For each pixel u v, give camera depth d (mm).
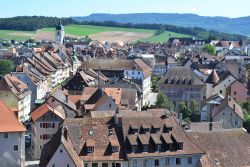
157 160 113000
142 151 112562
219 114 170250
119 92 186000
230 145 122250
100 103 158875
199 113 197000
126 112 127688
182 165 115125
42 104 156625
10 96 186875
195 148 116375
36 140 141250
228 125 169750
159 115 124250
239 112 171875
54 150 103188
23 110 196625
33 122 144625
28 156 145000
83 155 109250
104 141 112188
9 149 116688
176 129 118500
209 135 123125
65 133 106688
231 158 119375
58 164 102500
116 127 115438
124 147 112062
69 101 169625
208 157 117688
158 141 114062
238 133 126062
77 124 114438
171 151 114500
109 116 118750
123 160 110062
